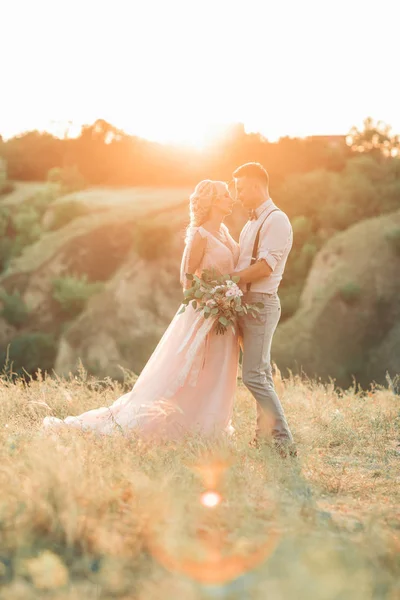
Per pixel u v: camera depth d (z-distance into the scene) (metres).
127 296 61.12
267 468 4.16
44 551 2.57
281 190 73.56
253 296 5.11
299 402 7.00
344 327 52.38
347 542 2.81
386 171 74.25
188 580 2.34
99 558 2.56
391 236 53.38
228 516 3.07
